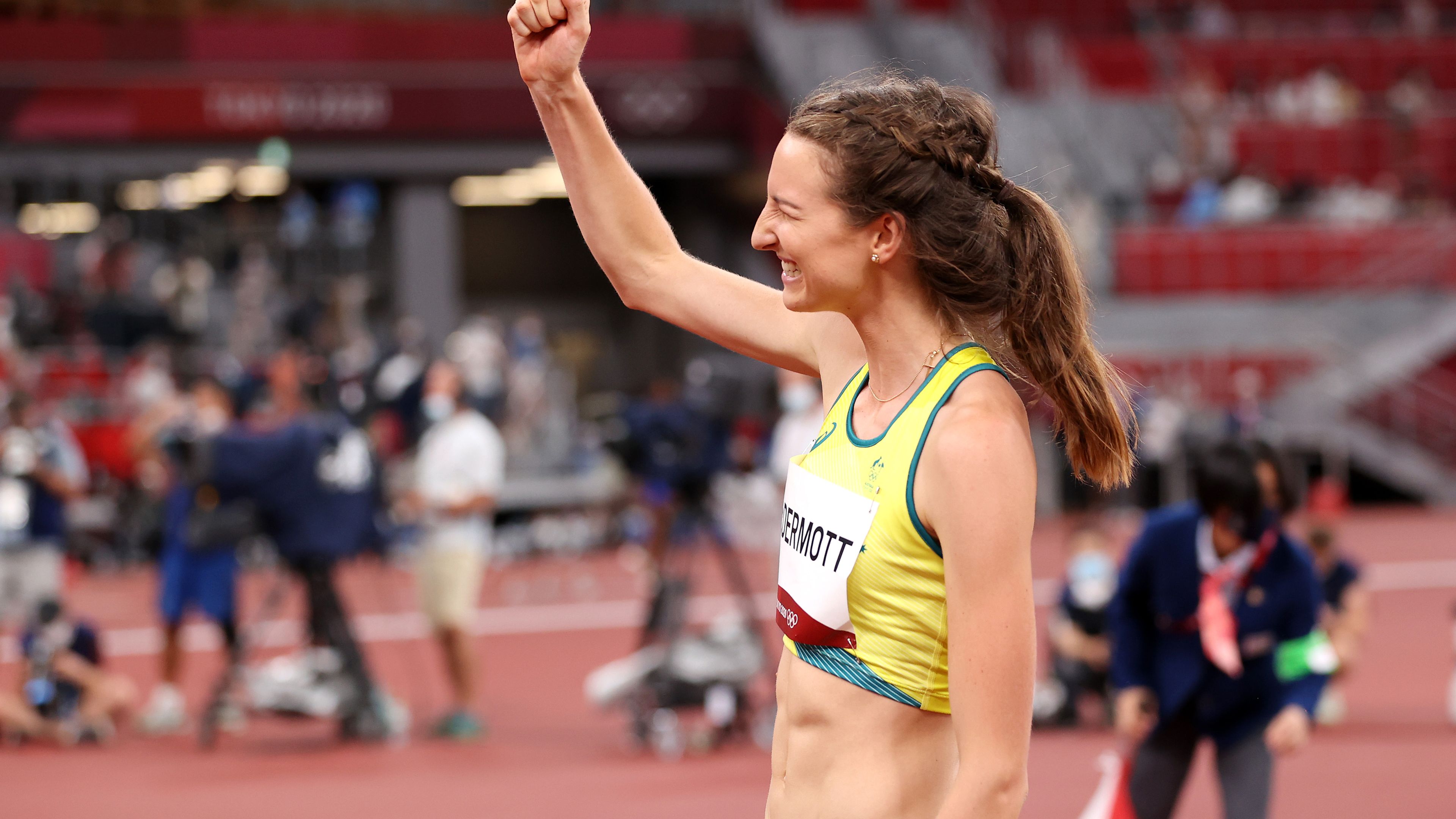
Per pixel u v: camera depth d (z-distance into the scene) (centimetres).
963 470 410
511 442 4400
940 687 434
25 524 2150
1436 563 3653
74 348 4262
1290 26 6231
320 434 1927
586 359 6066
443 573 1953
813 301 450
